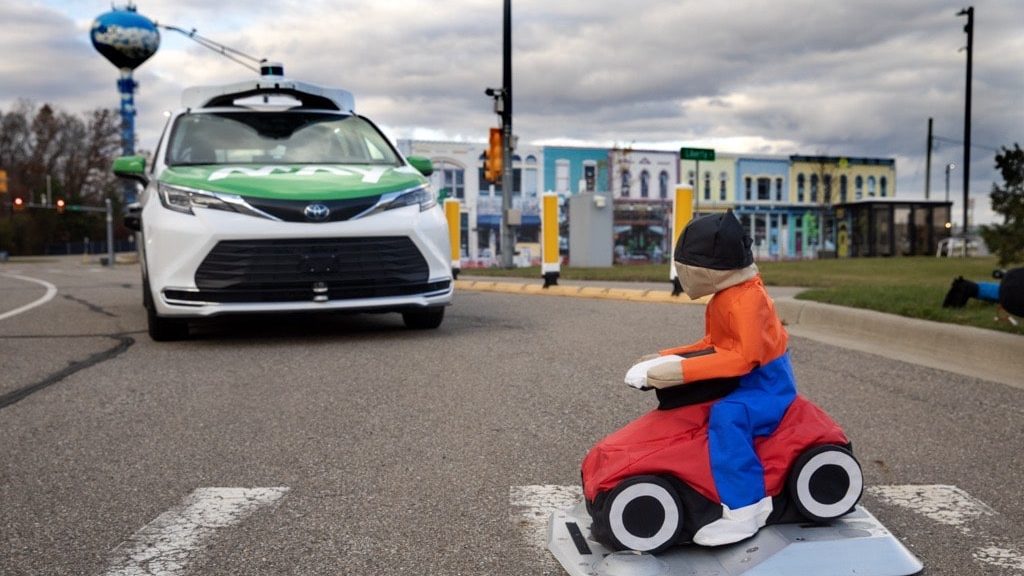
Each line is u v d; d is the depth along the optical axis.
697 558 2.78
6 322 9.39
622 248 44.72
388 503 3.51
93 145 101.25
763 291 2.88
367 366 6.30
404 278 7.26
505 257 20.86
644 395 5.29
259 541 3.13
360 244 7.07
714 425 2.80
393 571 2.86
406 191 7.48
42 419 4.88
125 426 4.72
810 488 2.86
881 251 41.81
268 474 3.89
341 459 4.10
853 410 4.93
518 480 3.78
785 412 2.88
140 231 8.41
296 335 7.91
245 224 6.84
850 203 43.03
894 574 2.71
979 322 6.77
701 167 46.38
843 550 2.74
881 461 4.02
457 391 5.46
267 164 7.76
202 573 2.86
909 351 6.73
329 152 8.18
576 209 25.05
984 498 3.53
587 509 2.95
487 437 4.44
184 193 7.06
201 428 4.66
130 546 3.09
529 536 3.15
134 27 62.44
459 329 8.16
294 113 8.70
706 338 3.05
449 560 2.95
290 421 4.79
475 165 41.94
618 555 2.75
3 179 55.72
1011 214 7.39
